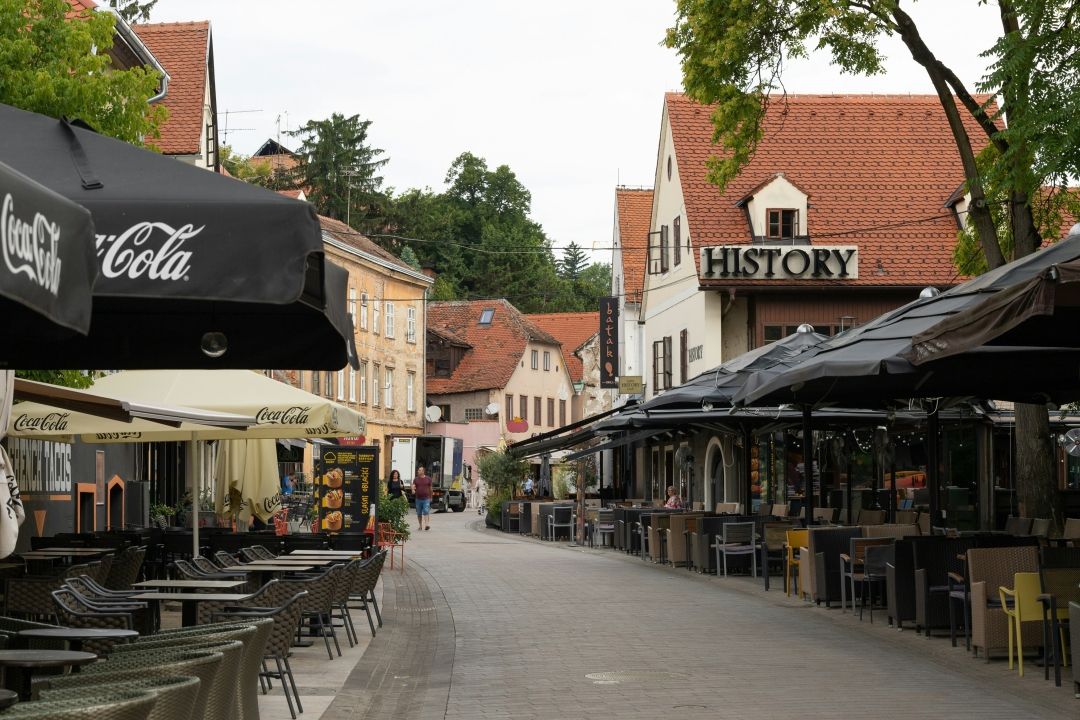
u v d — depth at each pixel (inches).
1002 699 417.1
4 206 162.2
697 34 920.3
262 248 231.1
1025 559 504.4
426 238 3762.3
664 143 1724.9
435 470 2797.7
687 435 1545.3
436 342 3368.6
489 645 568.4
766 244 1510.8
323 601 490.9
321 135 3577.8
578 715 395.2
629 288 2181.3
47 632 296.4
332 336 354.9
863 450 1355.8
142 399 583.5
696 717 389.4
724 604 737.6
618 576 960.3
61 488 858.8
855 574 665.6
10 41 577.6
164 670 226.1
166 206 230.5
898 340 585.6
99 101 598.2
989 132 858.8
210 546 696.4
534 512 1648.6
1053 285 382.6
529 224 4212.6
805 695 426.9
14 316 225.9
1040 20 722.8
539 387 3550.7
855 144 1659.7
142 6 2235.5
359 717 398.6
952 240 1537.9
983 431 1232.8
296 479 1953.7
